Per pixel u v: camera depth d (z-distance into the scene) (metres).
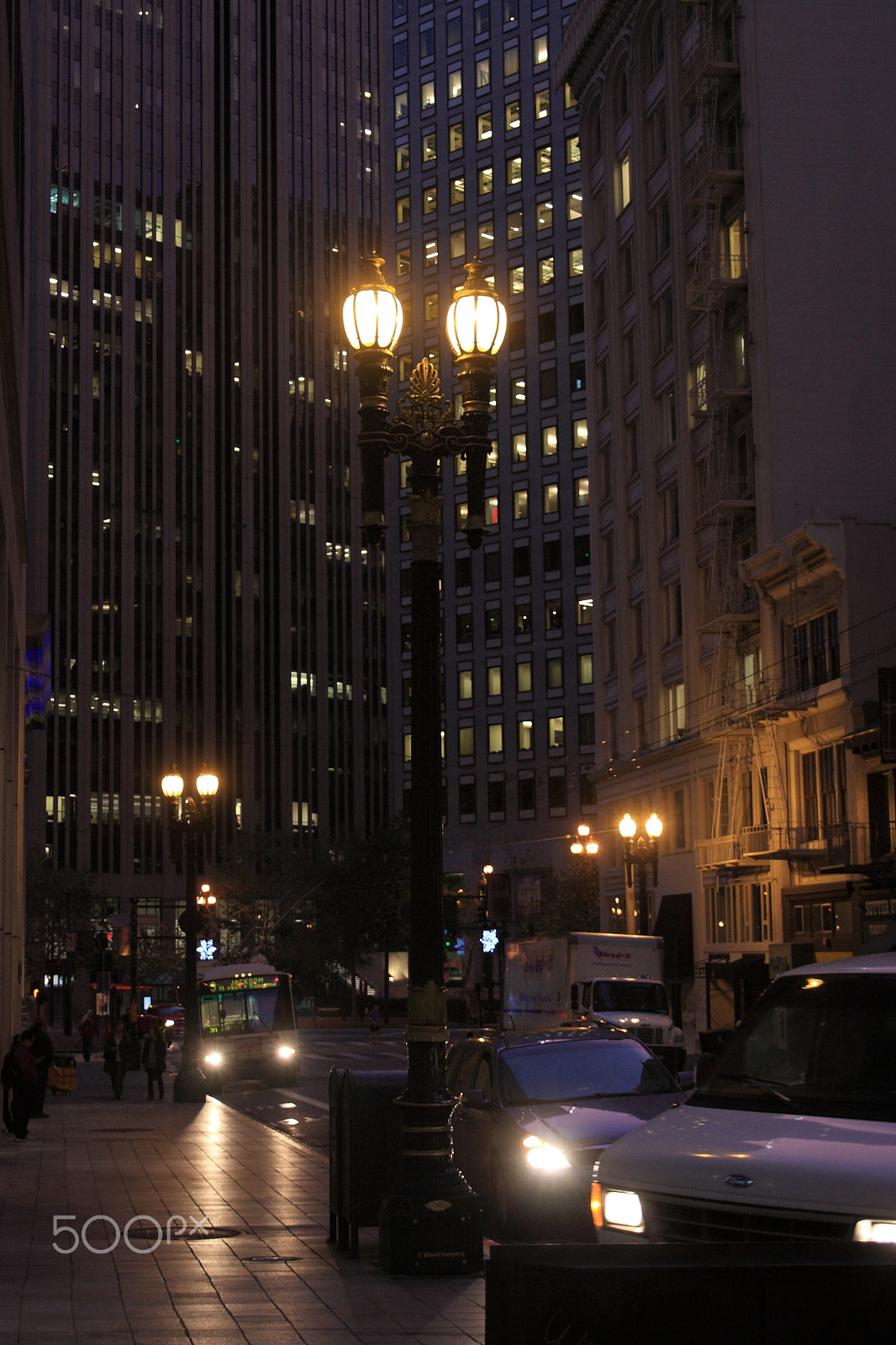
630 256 66.62
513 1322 4.91
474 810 102.31
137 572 128.50
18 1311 10.43
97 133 132.12
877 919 43.84
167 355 133.62
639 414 64.38
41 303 125.75
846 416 52.41
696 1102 8.00
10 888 36.16
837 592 46.53
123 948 77.69
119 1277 11.98
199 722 130.50
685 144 59.19
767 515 51.66
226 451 137.12
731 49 55.38
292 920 100.94
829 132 53.62
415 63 110.56
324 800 139.38
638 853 47.12
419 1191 12.27
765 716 49.78
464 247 106.81
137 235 133.38
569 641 99.56
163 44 138.00
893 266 53.31
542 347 102.88
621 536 66.00
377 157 156.50
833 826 45.94
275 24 148.38
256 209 143.50
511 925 83.81
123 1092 41.41
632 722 65.06
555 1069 15.16
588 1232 13.30
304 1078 48.78
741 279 53.53
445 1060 12.89
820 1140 6.96
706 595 57.78
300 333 145.75
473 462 13.99
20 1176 19.86
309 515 143.62
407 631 114.19
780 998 8.35
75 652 122.88
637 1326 4.92
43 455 123.62
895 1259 5.06
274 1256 13.22
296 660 139.62
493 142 106.12
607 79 68.12
